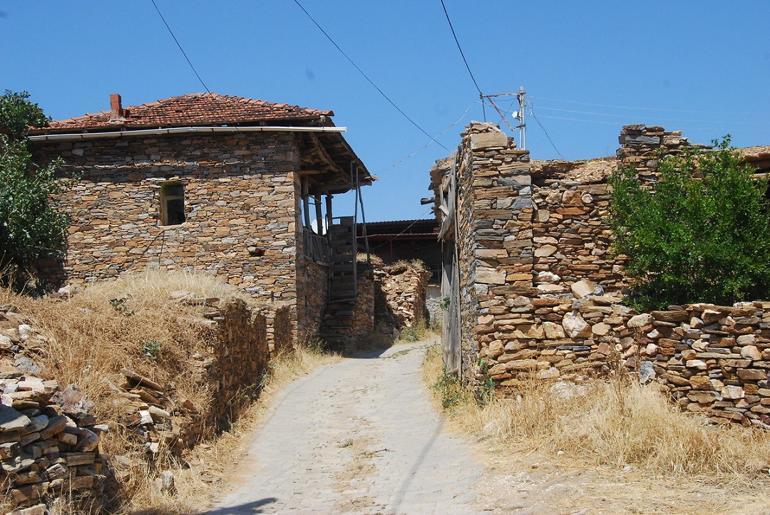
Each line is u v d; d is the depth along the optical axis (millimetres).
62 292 12734
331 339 24266
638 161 12180
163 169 21047
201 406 10609
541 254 11789
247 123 20656
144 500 7801
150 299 12523
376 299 29953
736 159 10977
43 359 8477
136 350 10141
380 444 10859
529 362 11109
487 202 11789
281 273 20672
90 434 7137
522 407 9961
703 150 12008
